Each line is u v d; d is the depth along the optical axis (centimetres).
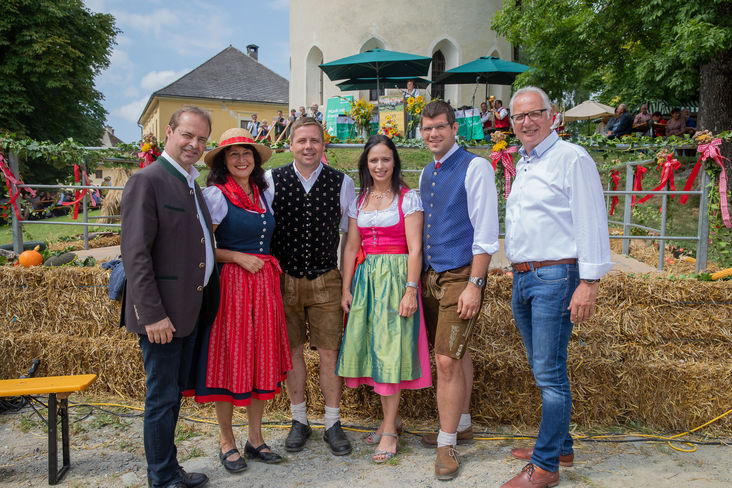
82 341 369
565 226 243
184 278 241
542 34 1262
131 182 232
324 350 299
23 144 529
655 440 304
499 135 471
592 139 494
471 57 1778
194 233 245
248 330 265
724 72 918
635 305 334
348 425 331
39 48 1836
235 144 263
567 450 272
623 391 321
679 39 851
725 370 307
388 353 276
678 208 820
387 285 284
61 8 1966
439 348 271
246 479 265
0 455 290
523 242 254
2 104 1847
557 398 247
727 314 326
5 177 536
